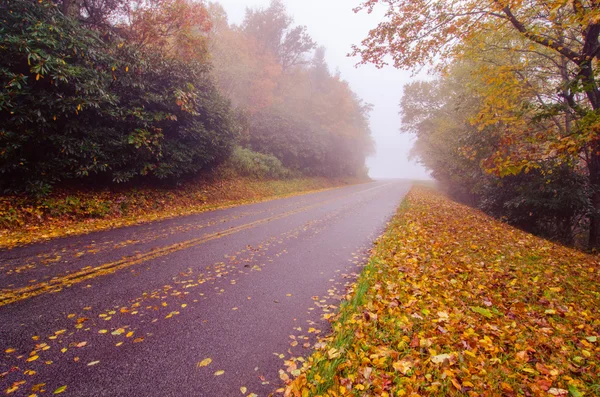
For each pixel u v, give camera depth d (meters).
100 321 3.30
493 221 10.59
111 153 8.82
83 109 7.76
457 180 19.45
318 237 7.75
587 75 6.85
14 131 6.81
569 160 7.77
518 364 2.76
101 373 2.51
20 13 6.88
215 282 4.54
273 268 5.30
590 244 9.22
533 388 2.42
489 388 2.42
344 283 4.77
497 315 3.71
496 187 12.45
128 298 3.86
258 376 2.58
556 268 5.57
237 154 17.88
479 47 8.22
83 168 8.07
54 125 7.45
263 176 19.94
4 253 5.23
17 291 3.84
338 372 2.58
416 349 2.94
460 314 3.60
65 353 2.73
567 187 9.34
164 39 12.59
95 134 8.30
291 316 3.64
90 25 10.62
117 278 4.45
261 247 6.55
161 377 2.50
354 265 5.70
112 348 2.85
